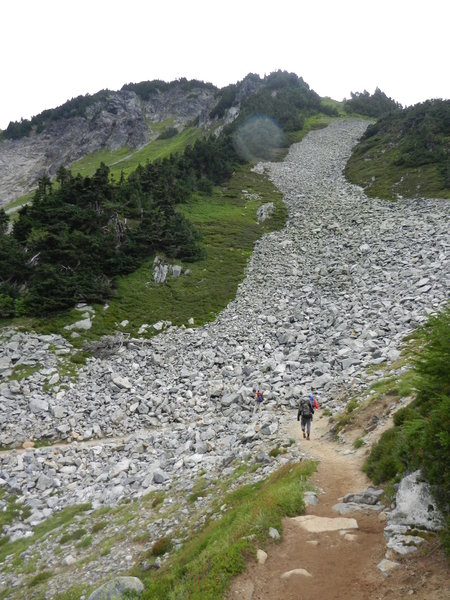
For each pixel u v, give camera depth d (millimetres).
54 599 12070
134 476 20078
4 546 16891
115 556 13539
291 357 30094
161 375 32500
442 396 8422
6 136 182000
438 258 38469
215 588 7523
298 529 9266
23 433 26438
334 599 6707
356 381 22469
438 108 86875
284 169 91750
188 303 43938
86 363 33781
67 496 20250
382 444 12500
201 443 21062
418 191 61656
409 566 7023
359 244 50188
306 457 15227
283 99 138500
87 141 173000
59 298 39938
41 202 51344
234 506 13008
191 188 74188
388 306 32531
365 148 92125
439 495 8156
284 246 56125
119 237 50750
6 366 31797
